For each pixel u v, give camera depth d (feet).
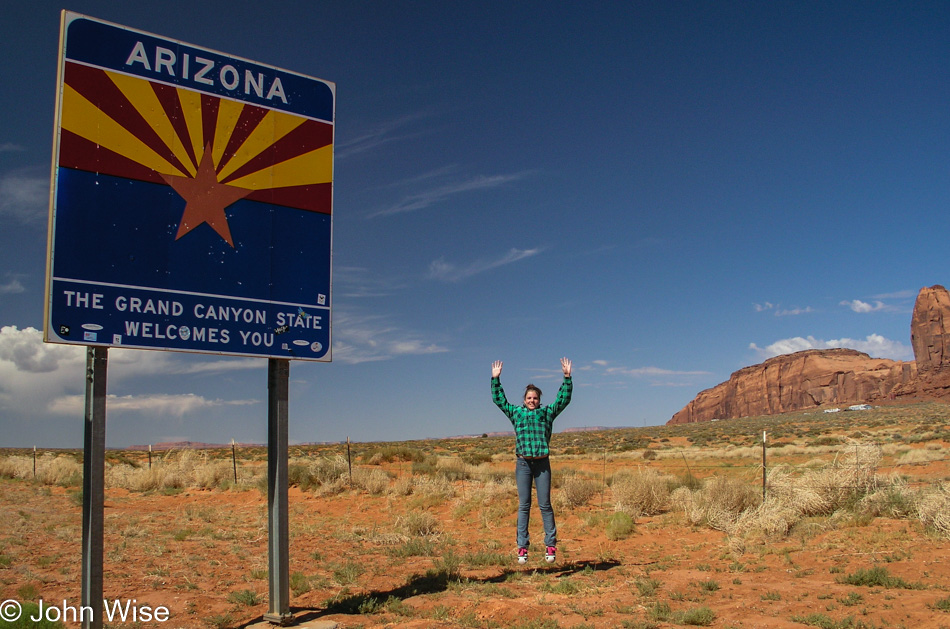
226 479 87.45
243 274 21.83
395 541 41.60
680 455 156.87
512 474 88.63
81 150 19.34
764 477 47.09
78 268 18.89
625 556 34.65
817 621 20.11
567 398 28.43
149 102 20.65
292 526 50.01
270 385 22.44
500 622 21.29
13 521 51.19
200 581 29.91
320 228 23.65
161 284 20.25
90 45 19.81
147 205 20.30
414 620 21.70
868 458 46.03
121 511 62.08
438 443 309.83
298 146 23.53
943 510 36.83
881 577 25.35
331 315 23.43
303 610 23.58
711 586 25.39
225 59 22.29
